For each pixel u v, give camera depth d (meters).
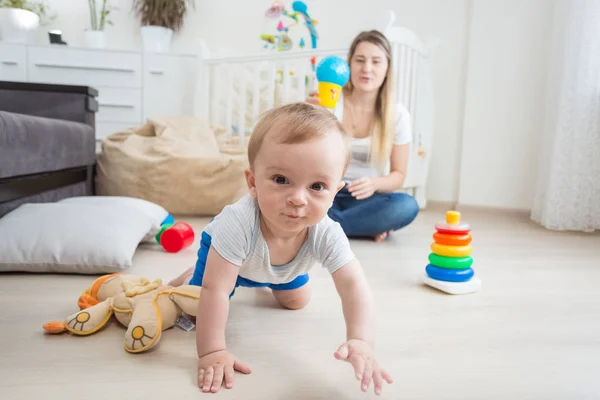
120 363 0.77
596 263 1.61
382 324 0.99
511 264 1.56
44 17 3.15
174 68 2.96
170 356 0.80
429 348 0.87
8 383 0.69
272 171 0.67
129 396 0.67
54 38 2.92
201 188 2.33
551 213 2.28
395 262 1.54
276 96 2.81
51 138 1.69
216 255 0.77
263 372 0.76
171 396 0.67
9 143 1.36
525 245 1.89
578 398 0.71
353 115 1.91
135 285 0.95
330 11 3.22
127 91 2.95
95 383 0.70
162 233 1.56
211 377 0.71
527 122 2.78
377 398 0.69
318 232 0.80
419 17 3.14
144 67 2.94
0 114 1.38
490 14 2.84
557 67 2.37
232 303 1.08
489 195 2.92
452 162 3.14
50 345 0.83
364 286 0.79
